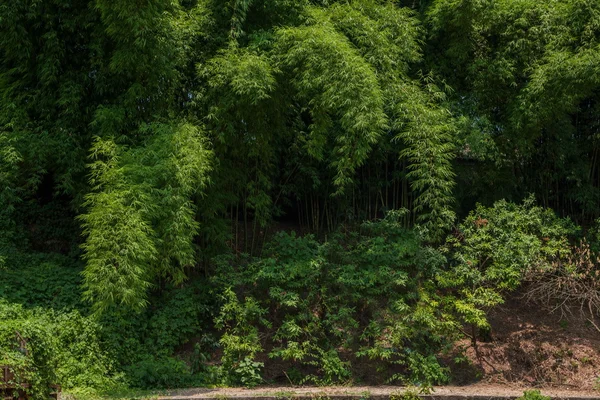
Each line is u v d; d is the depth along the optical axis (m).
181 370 11.09
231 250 13.06
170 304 11.96
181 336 11.74
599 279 13.09
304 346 11.45
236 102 12.02
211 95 12.23
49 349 9.02
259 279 12.09
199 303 12.21
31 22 11.98
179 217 10.93
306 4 12.59
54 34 11.88
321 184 14.00
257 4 12.63
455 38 13.52
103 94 12.20
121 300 10.25
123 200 10.53
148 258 10.69
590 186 13.74
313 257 12.17
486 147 12.91
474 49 13.62
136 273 10.30
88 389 9.84
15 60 12.36
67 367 10.11
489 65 13.26
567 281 12.52
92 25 12.04
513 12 13.16
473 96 13.52
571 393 10.99
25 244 12.59
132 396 9.75
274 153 13.35
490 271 12.01
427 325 11.67
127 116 11.79
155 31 11.52
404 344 11.72
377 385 11.23
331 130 13.34
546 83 12.34
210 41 12.61
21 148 11.65
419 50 13.82
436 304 11.75
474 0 12.71
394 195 13.99
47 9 11.91
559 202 14.14
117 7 10.92
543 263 12.20
